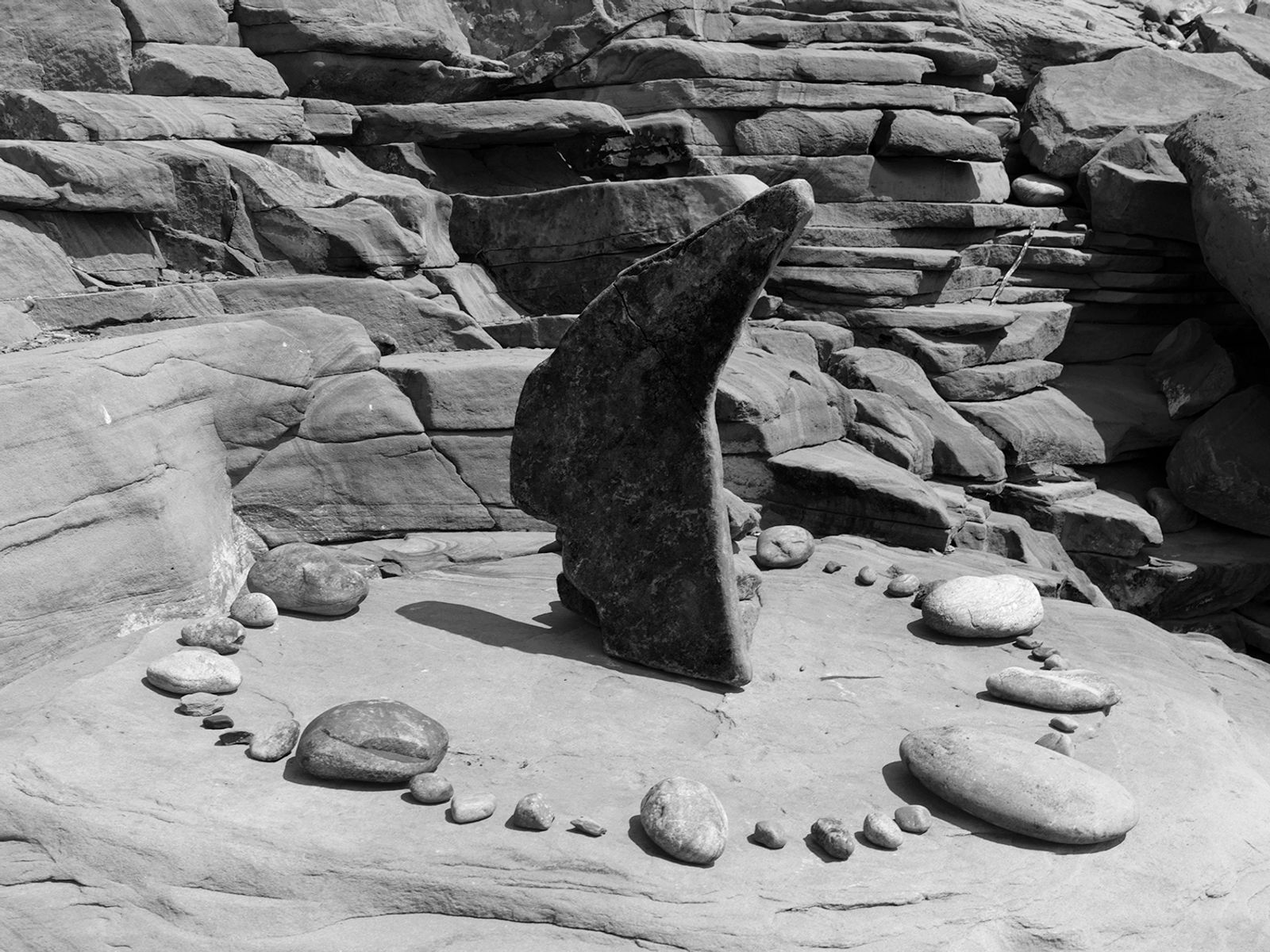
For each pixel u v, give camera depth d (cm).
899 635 464
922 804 330
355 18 781
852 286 846
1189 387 886
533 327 691
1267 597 861
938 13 1007
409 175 792
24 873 275
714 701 390
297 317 527
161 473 425
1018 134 1026
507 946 266
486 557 523
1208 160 834
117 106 636
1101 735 378
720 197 702
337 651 407
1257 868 321
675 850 289
